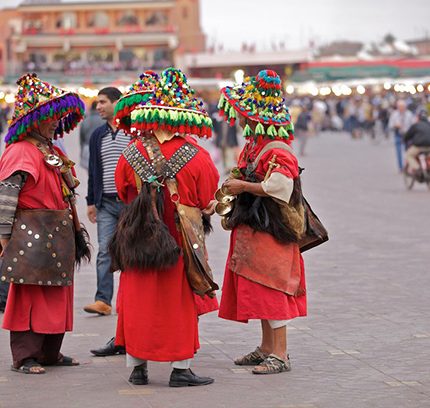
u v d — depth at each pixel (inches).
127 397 252.7
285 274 275.0
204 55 4133.9
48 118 277.6
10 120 281.6
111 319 353.1
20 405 245.6
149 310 257.4
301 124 1503.4
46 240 277.9
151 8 4357.8
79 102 284.4
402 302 380.8
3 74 4306.1
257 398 250.8
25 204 278.2
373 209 736.3
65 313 284.4
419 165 900.6
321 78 2753.4
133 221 257.9
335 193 872.9
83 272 451.2
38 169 278.1
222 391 258.1
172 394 255.4
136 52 4355.3
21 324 279.1
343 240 563.5
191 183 261.6
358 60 2787.9
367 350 304.2
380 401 247.3
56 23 4387.3
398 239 567.2
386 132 2079.2
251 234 275.6
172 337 257.9
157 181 259.6
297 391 257.3
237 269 276.2
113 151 354.6
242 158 282.4
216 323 347.9
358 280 430.6
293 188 275.1
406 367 282.5
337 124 2529.5
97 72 4165.8
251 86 275.0
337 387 261.1
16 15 4379.9
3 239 276.1
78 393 257.1
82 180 959.0
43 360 287.3
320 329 335.0
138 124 260.8
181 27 4539.9
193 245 258.7
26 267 275.3
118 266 262.1
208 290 259.9
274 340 279.0
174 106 261.3
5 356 301.0
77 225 289.9
